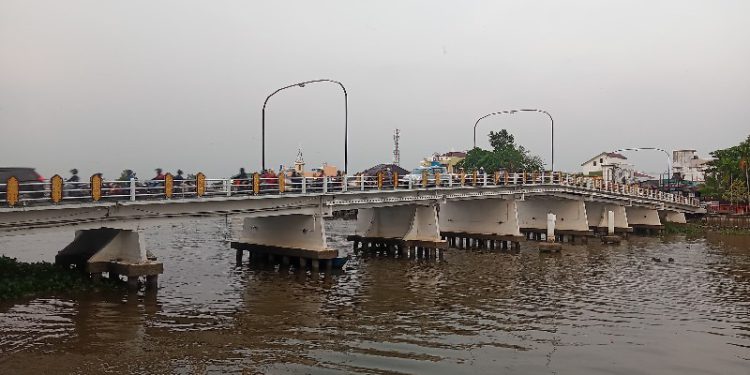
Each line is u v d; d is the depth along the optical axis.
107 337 20.77
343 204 37.88
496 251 49.78
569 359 19.75
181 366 18.05
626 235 64.38
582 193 59.34
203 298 27.73
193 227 73.81
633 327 24.09
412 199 42.59
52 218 24.50
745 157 85.50
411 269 38.56
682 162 131.50
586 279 35.59
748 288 33.06
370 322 24.00
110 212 26.47
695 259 45.41
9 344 19.58
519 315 25.77
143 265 27.41
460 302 28.27
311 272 35.81
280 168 58.50
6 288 25.69
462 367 18.62
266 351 19.78
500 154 100.19
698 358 20.17
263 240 39.19
